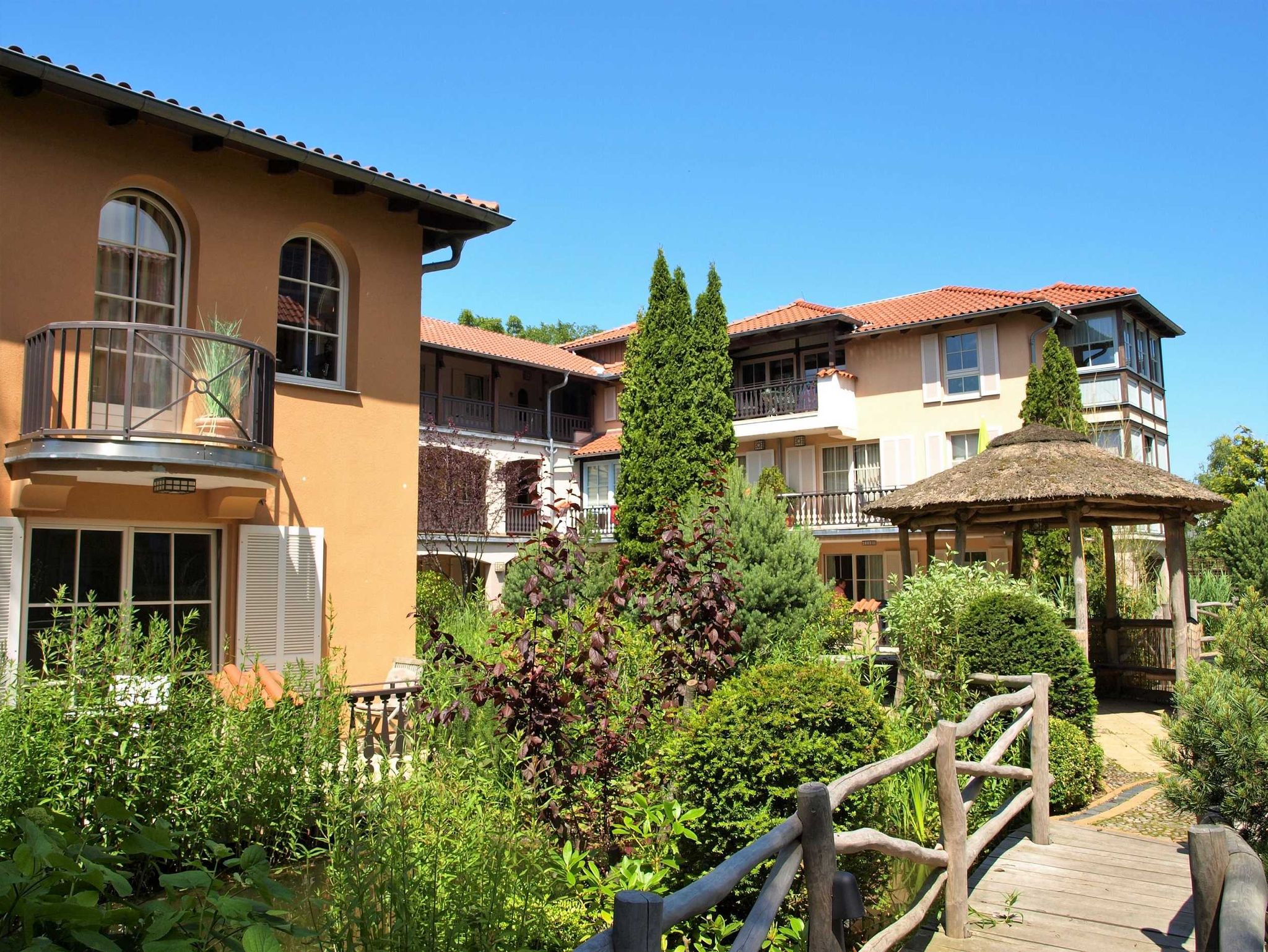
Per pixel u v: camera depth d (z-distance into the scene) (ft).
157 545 30.25
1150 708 43.37
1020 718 21.74
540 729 19.90
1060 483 40.83
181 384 30.14
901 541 48.70
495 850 14.64
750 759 17.78
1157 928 16.42
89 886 7.50
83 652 20.54
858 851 13.33
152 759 19.70
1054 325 79.15
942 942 16.07
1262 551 66.59
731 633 23.36
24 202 27.66
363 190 35.19
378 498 36.06
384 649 35.65
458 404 98.22
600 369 111.55
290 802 21.26
